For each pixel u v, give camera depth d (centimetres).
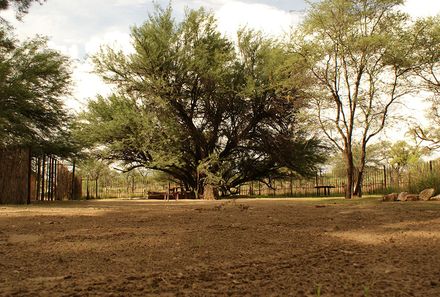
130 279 326
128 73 3173
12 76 2055
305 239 544
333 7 2312
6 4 1756
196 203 1805
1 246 491
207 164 3095
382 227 671
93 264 387
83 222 778
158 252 448
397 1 2297
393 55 2330
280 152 3388
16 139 2053
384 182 2972
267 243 507
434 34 2367
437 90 2567
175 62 3138
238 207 1247
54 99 2188
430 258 401
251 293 286
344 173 4275
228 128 3400
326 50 2381
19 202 1711
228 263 388
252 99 3164
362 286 301
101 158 3359
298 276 335
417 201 1517
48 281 322
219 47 3331
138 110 3266
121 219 842
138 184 4725
